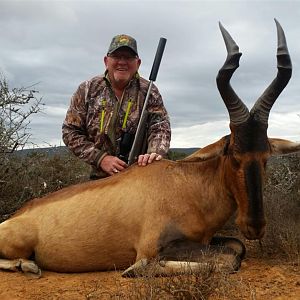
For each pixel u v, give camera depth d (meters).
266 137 1.81
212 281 1.49
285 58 1.81
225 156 1.90
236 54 1.81
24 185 3.06
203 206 1.95
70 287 1.77
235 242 2.00
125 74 2.52
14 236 2.06
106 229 1.96
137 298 1.46
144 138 2.48
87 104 2.58
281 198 2.86
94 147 2.49
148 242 1.88
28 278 1.95
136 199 1.96
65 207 2.06
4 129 3.02
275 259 2.04
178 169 2.02
